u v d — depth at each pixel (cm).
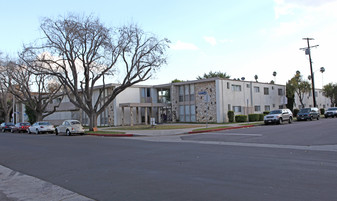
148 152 1315
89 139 2220
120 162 1075
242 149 1298
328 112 4109
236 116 3647
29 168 1056
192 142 1700
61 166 1054
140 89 4438
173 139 1958
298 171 799
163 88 4619
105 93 4369
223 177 761
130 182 755
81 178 839
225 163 959
